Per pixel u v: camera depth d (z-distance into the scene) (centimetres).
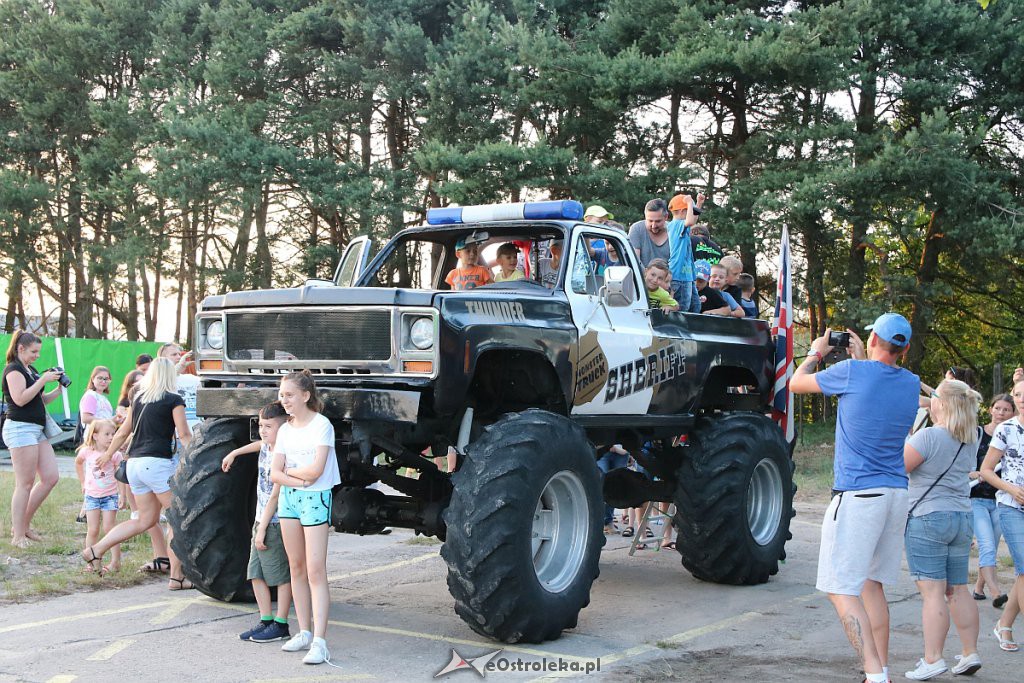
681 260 870
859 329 2294
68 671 526
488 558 564
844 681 537
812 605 742
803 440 2397
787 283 916
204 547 664
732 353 852
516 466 578
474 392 688
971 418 551
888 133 2142
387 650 584
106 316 3556
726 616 702
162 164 2367
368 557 920
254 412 623
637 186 2252
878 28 2122
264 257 2781
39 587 725
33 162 3045
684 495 800
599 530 642
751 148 2248
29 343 895
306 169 2400
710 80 2208
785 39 2066
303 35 2517
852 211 2119
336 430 629
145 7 2928
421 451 717
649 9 2319
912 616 705
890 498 506
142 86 2736
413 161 2517
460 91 2312
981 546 746
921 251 2911
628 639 627
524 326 638
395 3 2467
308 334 614
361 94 2639
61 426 2156
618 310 734
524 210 739
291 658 560
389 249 786
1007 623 620
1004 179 2252
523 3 2403
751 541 808
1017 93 2227
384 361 589
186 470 671
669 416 790
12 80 2934
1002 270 2564
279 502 568
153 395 764
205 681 512
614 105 2214
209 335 658
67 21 2888
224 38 2517
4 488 1314
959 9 2141
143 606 687
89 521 812
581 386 681
